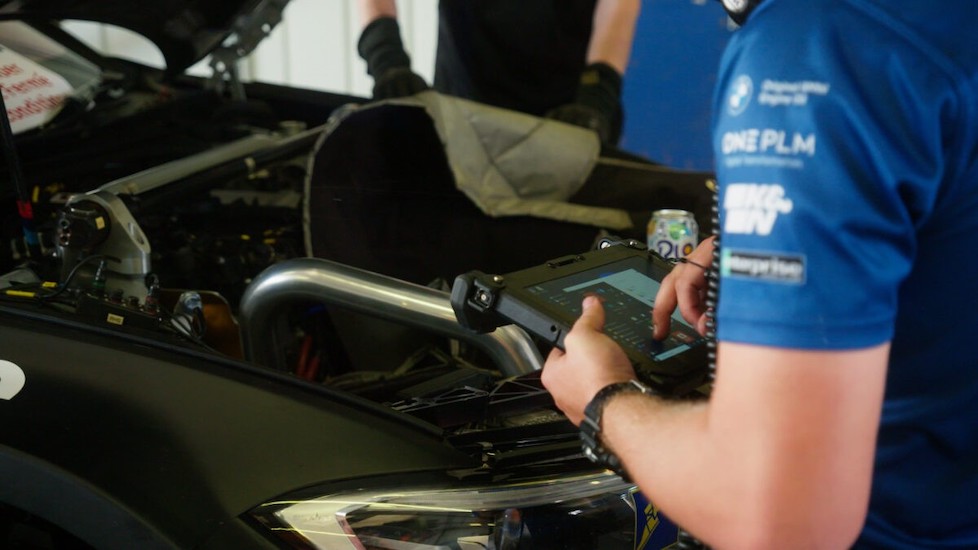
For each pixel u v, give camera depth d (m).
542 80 3.06
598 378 0.78
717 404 0.65
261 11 2.14
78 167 1.85
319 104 2.44
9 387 1.17
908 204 0.64
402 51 2.43
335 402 1.19
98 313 1.33
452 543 1.10
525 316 0.88
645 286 1.02
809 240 0.62
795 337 0.62
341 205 1.76
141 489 1.07
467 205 1.89
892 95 0.62
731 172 0.65
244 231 1.85
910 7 0.64
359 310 1.38
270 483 1.08
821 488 0.61
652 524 1.19
